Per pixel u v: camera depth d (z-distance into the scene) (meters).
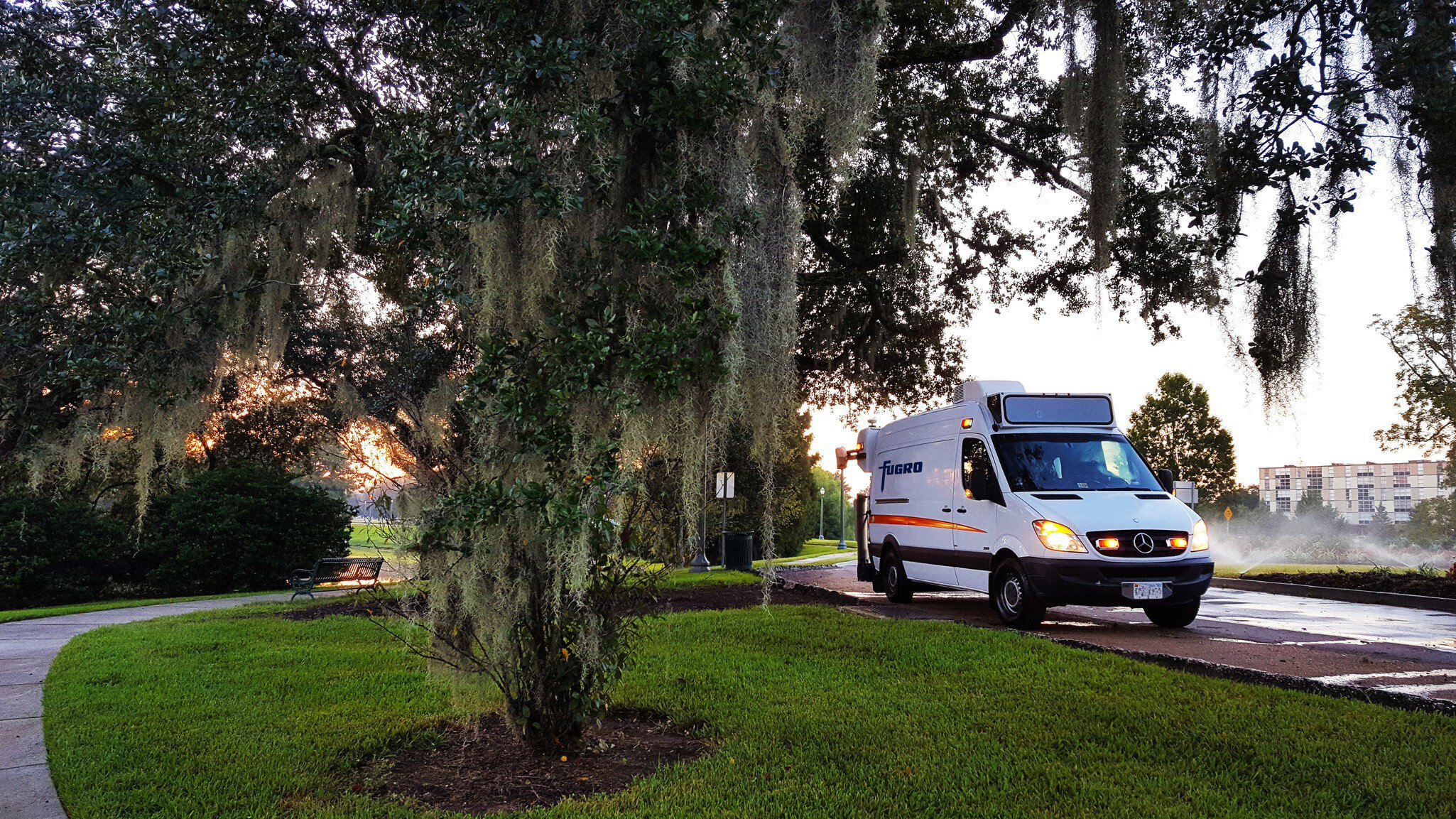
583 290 4.34
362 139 6.54
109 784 4.41
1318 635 9.69
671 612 10.80
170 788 4.35
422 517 4.62
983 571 10.69
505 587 4.50
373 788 4.45
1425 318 14.87
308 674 7.09
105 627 10.87
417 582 4.92
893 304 15.95
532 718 4.97
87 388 4.93
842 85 4.85
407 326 6.44
